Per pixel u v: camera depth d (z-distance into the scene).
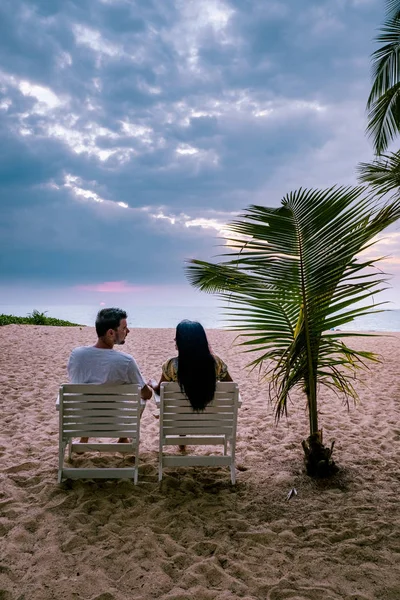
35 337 12.29
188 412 3.33
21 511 2.89
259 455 4.11
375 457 4.05
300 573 2.36
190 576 2.30
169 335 14.32
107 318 3.57
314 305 3.19
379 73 7.61
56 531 2.67
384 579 2.30
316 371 3.54
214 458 3.42
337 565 2.42
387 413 5.59
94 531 2.70
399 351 11.30
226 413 3.36
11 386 6.47
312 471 3.57
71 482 3.33
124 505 3.05
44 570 2.31
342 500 3.18
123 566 2.38
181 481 3.46
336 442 4.48
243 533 2.73
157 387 3.59
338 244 3.11
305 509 3.05
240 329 3.49
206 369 3.21
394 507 3.08
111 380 3.52
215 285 3.62
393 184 4.54
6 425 4.76
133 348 10.99
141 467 3.71
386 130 7.76
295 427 5.02
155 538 2.64
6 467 3.62
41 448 4.11
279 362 3.39
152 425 5.04
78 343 11.45
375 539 2.66
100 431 3.28
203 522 2.86
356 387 7.10
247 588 2.23
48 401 5.74
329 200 3.24
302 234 3.19
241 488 3.39
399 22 7.20
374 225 3.07
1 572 2.30
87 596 2.14
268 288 3.33
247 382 7.48
